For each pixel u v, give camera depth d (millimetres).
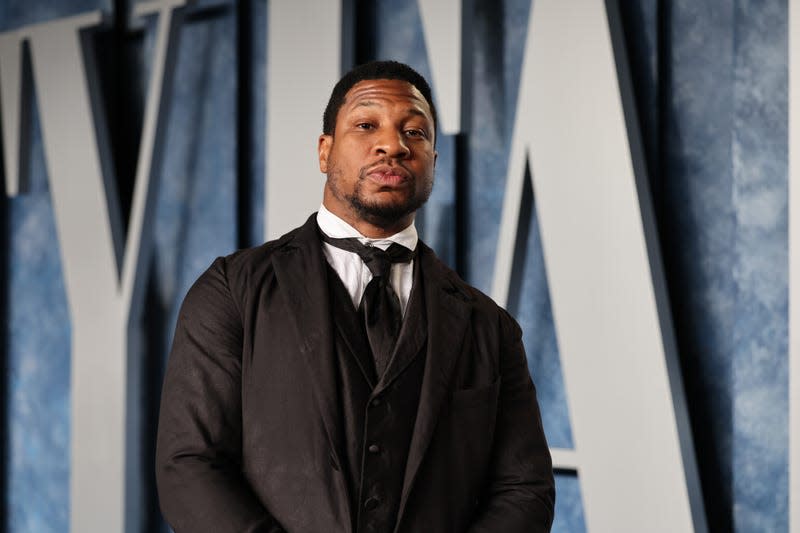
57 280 3240
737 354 2258
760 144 2254
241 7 2951
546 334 2508
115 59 3197
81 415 3086
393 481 1267
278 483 1262
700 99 2338
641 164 2314
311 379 1280
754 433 2242
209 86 2973
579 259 2361
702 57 2338
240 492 1244
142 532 3057
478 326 1415
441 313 1372
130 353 2992
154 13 3012
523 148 2439
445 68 2525
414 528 1265
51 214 3256
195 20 3008
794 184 2180
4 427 3348
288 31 2775
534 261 2529
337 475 1250
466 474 1327
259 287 1349
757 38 2268
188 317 1345
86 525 3061
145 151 2926
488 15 2596
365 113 1378
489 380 1387
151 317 3070
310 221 1441
